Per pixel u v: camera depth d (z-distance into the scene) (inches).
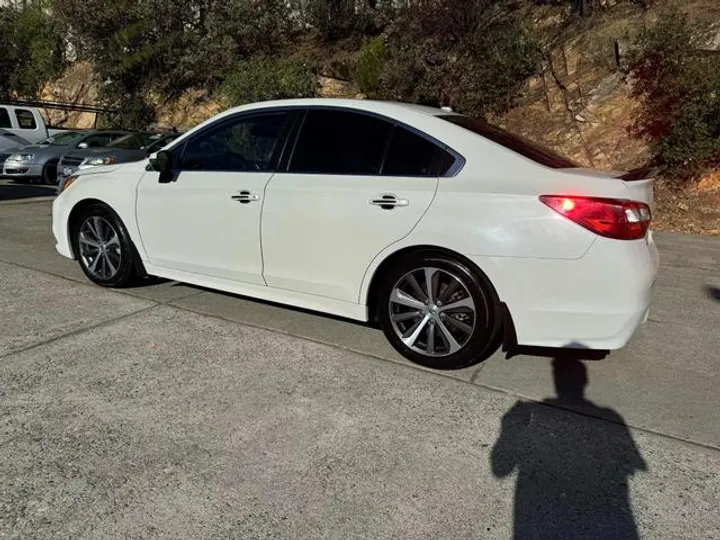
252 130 161.9
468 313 132.8
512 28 523.8
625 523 86.7
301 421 113.4
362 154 144.1
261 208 154.2
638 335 165.2
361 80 608.4
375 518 86.7
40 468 95.9
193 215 167.8
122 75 872.9
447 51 543.5
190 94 821.9
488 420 116.1
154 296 187.5
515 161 130.0
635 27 455.2
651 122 406.6
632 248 121.0
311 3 745.0
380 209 136.9
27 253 239.9
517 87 509.0
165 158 171.5
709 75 357.7
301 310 177.8
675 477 98.3
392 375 135.0
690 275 236.4
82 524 83.5
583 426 114.7
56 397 119.6
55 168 507.8
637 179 129.4
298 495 91.4
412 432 110.7
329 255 145.8
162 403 118.6
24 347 143.9
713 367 143.9
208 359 140.6
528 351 151.2
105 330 156.9
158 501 88.9
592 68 469.4
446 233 129.2
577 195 120.3
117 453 100.9
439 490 93.5
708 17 420.8
